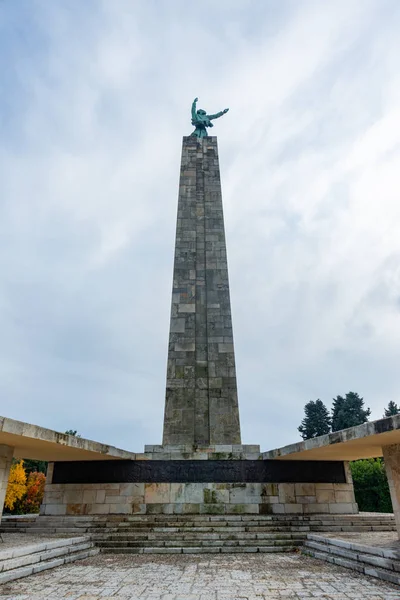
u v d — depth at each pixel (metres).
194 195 28.02
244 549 13.70
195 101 32.41
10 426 11.24
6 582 9.52
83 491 18.86
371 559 10.52
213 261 25.95
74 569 11.02
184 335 23.86
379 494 37.81
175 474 18.89
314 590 8.82
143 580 9.78
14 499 41.88
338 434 12.95
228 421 21.88
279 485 18.80
